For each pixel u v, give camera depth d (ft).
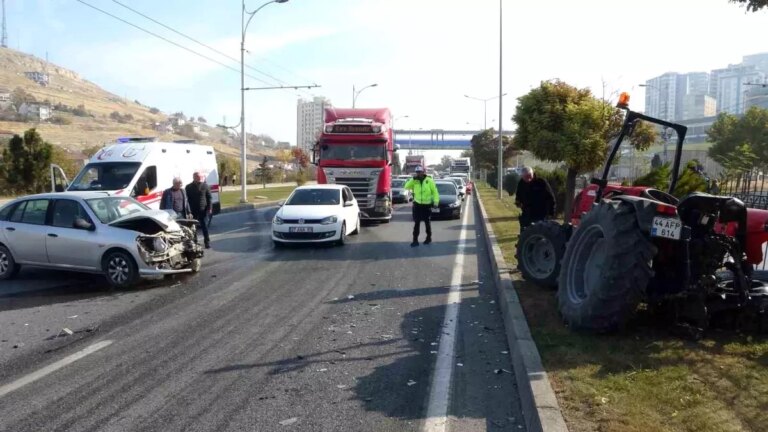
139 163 60.49
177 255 37.29
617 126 55.83
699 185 36.83
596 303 21.35
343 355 22.22
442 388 19.01
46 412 17.25
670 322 22.70
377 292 33.24
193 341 24.06
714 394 16.38
